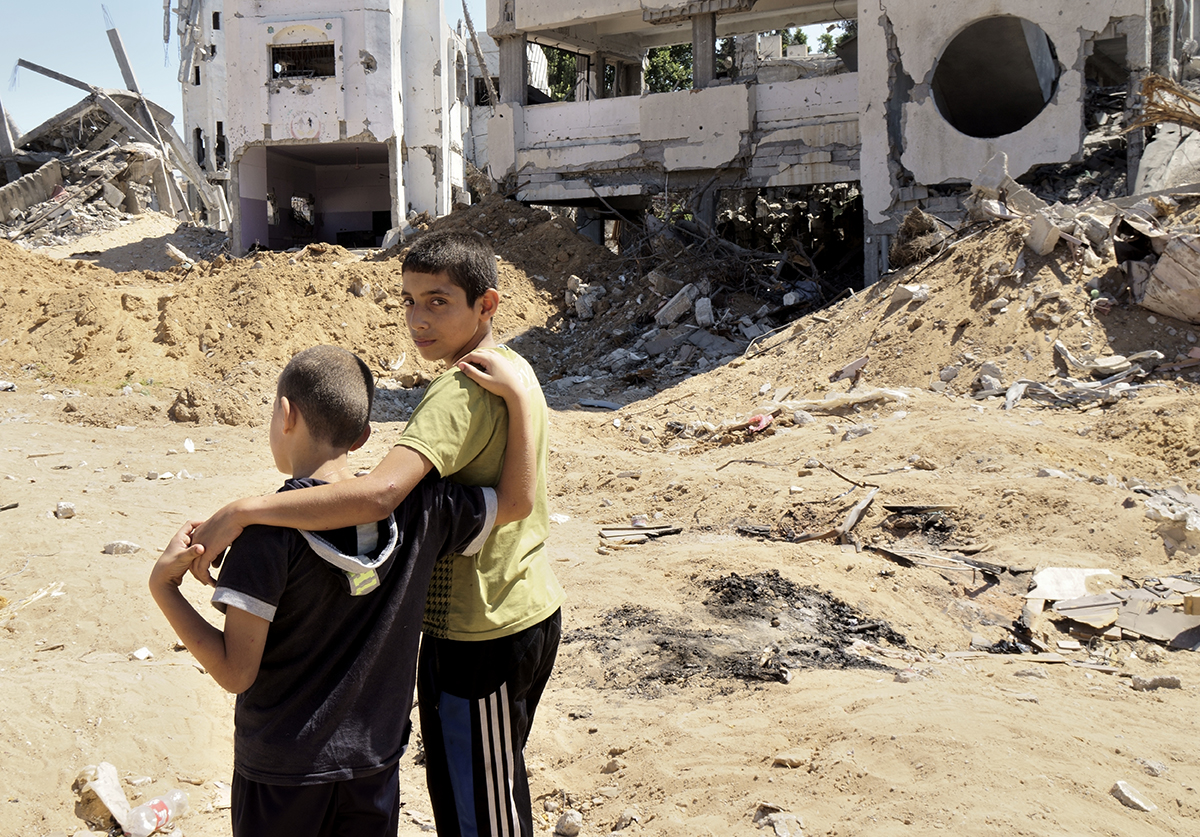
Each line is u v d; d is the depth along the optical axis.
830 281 21.61
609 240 29.48
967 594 6.55
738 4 21.22
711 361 16.89
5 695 4.20
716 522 8.53
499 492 2.42
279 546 2.05
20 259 19.42
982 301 12.52
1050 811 3.30
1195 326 11.32
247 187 28.84
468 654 2.47
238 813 2.18
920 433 9.80
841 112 20.27
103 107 34.00
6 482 9.30
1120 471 8.67
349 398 2.30
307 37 26.95
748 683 5.01
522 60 24.16
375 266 19.61
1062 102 16.73
